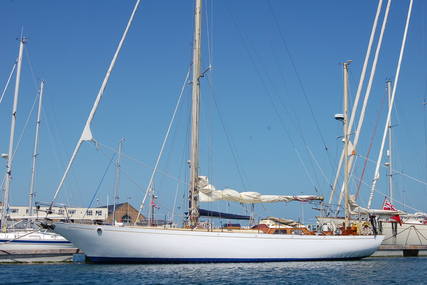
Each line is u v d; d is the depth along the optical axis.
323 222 27.58
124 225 22.66
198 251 21.61
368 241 26.22
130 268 20.19
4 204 29.28
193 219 23.47
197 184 23.92
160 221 23.83
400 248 31.42
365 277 19.67
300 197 25.30
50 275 18.52
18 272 19.62
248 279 18.06
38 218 21.45
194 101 24.61
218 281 17.36
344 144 28.88
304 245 24.02
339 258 25.41
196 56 24.94
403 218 35.28
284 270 21.00
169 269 20.02
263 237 22.88
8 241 25.94
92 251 21.08
